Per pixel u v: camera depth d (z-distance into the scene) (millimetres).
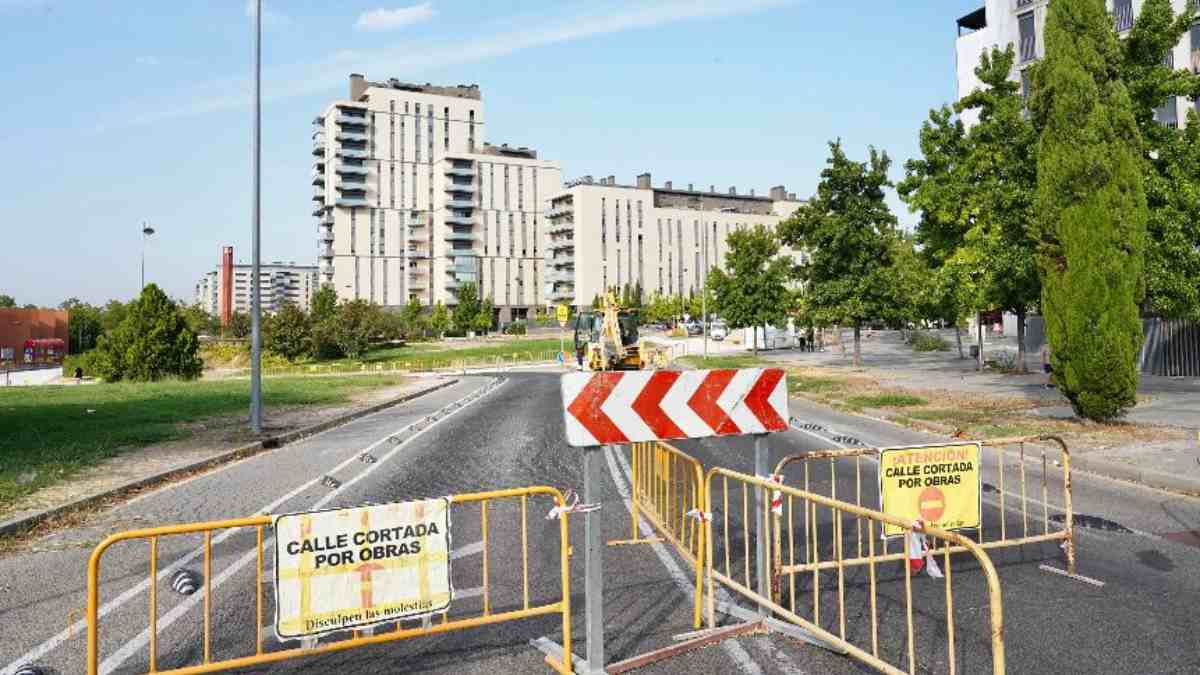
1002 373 26250
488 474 10664
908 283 31688
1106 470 10062
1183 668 4270
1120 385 13023
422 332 103938
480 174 136000
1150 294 16391
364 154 129750
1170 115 30469
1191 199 15977
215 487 10062
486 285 136500
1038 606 5281
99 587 5957
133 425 16312
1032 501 8523
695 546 6793
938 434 13789
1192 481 8852
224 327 109000
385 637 4297
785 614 4793
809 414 17766
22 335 84938
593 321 33250
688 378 4934
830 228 30812
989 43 42312
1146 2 17203
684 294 136250
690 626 5031
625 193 131375
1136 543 6855
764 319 43938
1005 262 19500
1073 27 13500
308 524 4129
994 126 19906
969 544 3637
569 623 4348
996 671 3439
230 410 19734
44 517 8125
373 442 14375
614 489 9430
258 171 16391
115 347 37281
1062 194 13375
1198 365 23047
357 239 129875
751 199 157750
